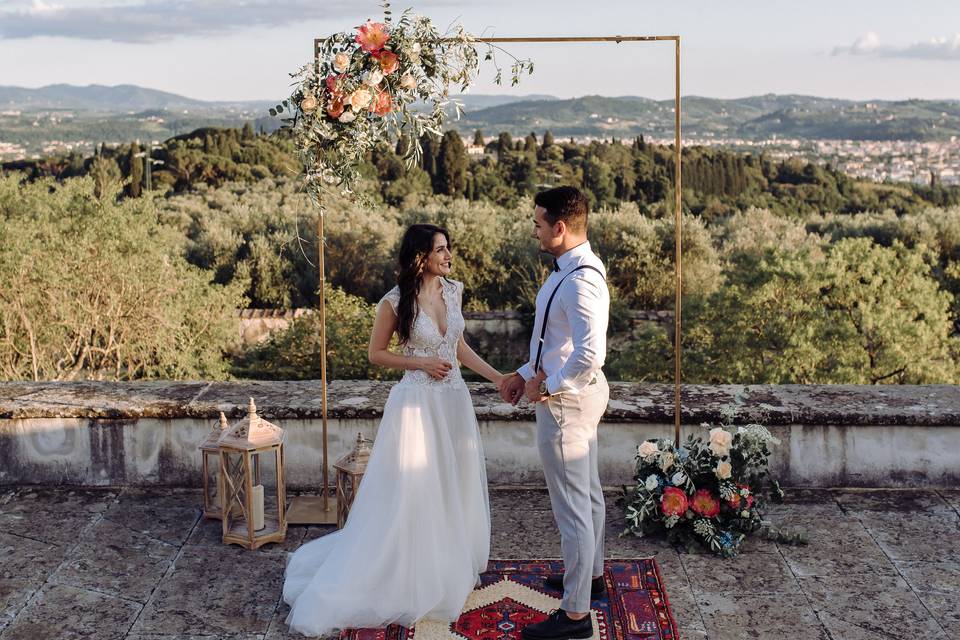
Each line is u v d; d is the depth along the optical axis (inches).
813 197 1740.9
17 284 664.4
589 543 109.4
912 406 156.4
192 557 132.2
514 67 132.0
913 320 725.9
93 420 158.9
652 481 135.5
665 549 135.0
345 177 131.2
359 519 117.6
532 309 922.1
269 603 118.6
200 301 788.0
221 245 1029.2
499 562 130.9
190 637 109.4
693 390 167.8
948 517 144.0
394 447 117.1
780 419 154.3
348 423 158.4
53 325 682.8
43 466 160.6
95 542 136.9
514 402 118.5
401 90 128.0
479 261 1043.3
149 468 160.2
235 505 146.3
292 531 141.9
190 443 159.2
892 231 1124.5
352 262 1040.2
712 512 133.2
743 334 714.2
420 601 113.3
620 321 887.7
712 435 136.9
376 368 765.3
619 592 120.2
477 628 112.3
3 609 116.1
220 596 120.3
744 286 735.1
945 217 1112.8
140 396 164.2
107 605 117.5
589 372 105.6
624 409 155.8
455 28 128.5
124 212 748.0
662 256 1019.9
